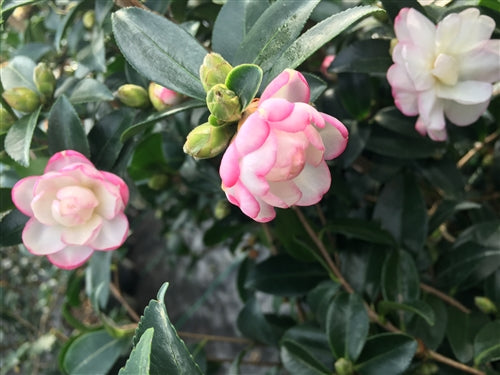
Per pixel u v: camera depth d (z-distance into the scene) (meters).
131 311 0.36
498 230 0.26
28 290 0.59
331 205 0.31
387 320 0.25
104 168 0.21
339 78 0.27
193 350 0.33
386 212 0.27
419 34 0.19
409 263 0.25
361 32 0.27
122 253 0.41
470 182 0.36
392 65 0.20
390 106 0.28
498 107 0.28
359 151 0.27
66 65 0.33
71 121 0.20
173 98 0.20
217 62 0.15
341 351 0.23
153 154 0.30
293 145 0.13
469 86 0.20
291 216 0.28
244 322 0.33
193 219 0.48
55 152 0.21
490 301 0.25
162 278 0.75
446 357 0.26
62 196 0.18
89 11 0.28
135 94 0.21
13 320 0.56
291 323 0.34
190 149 0.14
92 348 0.29
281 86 0.13
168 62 0.17
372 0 0.19
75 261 0.20
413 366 0.25
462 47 0.19
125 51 0.17
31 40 0.35
